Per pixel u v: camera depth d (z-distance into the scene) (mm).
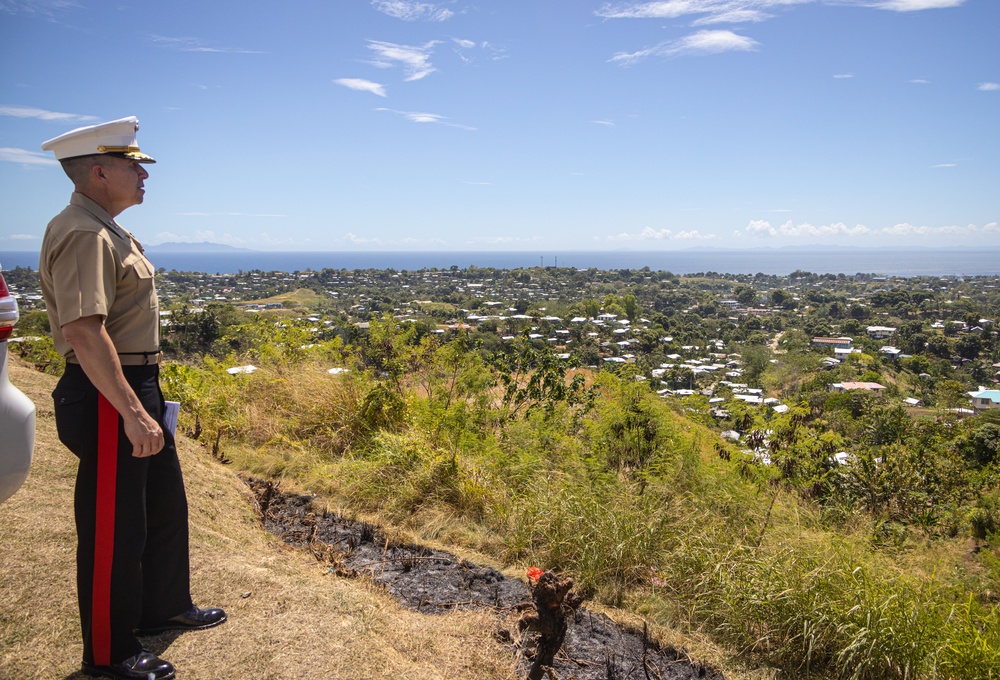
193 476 3555
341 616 2213
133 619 1771
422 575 3082
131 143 1774
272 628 2055
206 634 1980
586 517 3443
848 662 2588
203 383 5418
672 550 3381
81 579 1738
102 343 1623
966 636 2658
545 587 2012
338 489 4012
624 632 2807
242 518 3322
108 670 1744
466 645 2377
